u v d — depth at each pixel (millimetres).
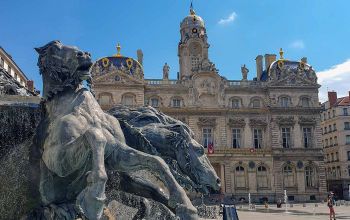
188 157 9570
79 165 7973
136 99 74438
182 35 83438
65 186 8594
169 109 76062
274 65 80250
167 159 9766
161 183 9391
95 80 73750
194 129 76625
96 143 7668
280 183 76125
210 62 78375
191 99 77125
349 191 93250
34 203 9461
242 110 77812
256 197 75000
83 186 8312
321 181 77312
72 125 8195
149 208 9867
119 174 9250
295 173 77188
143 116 10336
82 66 8984
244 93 78875
